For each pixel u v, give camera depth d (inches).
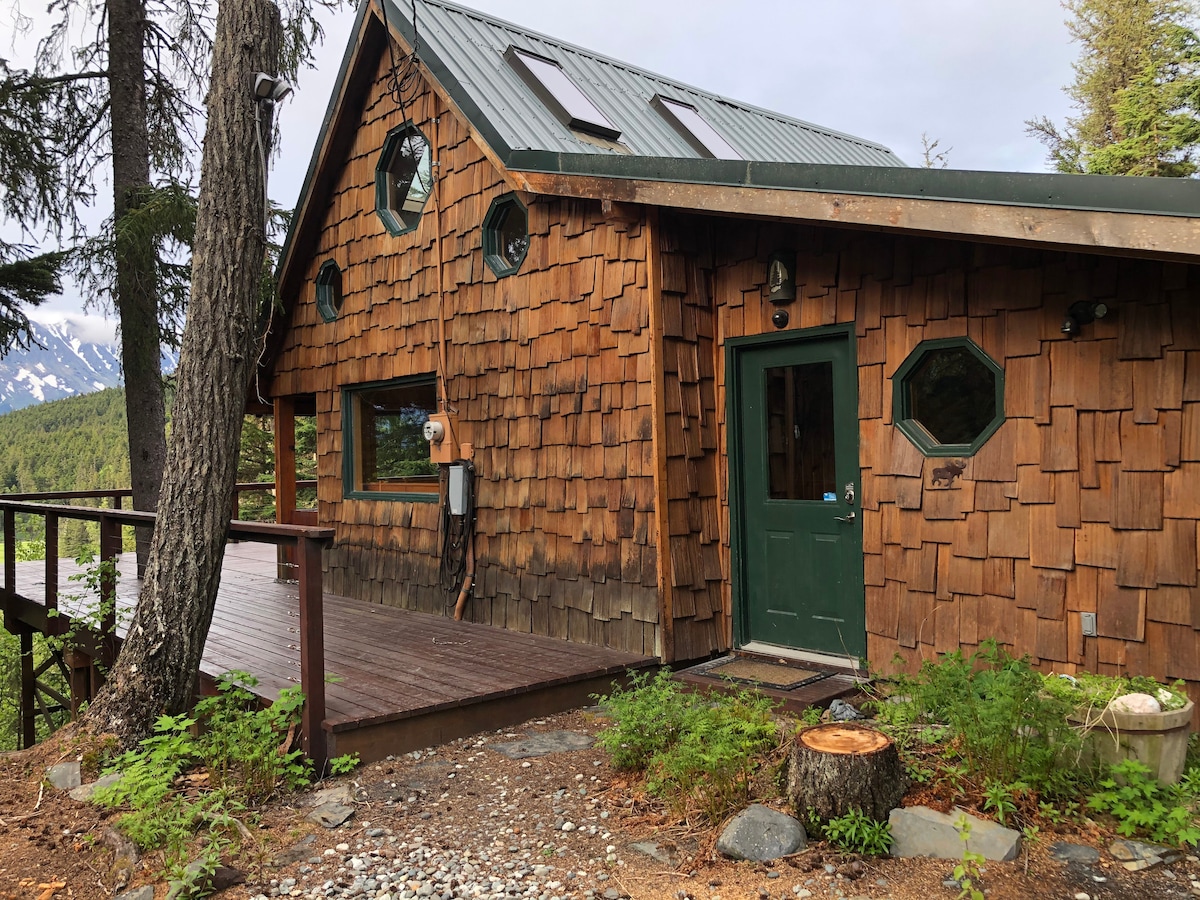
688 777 127.6
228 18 165.9
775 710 171.6
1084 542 150.9
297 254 330.6
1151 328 143.5
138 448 368.8
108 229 368.5
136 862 117.6
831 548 193.5
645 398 202.8
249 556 435.8
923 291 173.2
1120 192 117.6
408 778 149.8
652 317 200.2
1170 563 141.3
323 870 116.9
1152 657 142.8
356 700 167.9
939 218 137.9
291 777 147.0
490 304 250.4
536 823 128.9
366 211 302.5
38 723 475.8
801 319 194.5
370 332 302.5
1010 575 160.2
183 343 165.3
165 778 126.8
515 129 230.1
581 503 222.2
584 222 219.1
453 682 181.8
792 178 158.7
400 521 289.6
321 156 309.9
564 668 193.5
